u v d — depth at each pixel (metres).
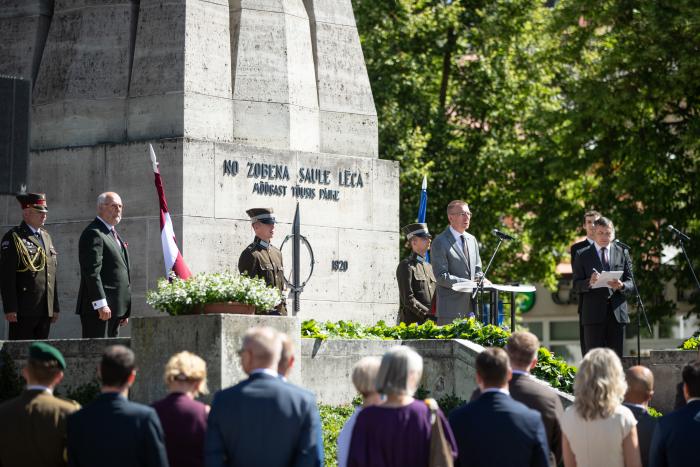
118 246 17.91
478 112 43.66
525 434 10.48
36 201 17.92
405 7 41.31
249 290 15.16
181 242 19.91
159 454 10.17
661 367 20.53
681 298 41.12
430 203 41.03
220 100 20.95
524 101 43.94
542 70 44.31
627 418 11.23
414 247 20.67
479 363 10.77
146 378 15.02
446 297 19.81
